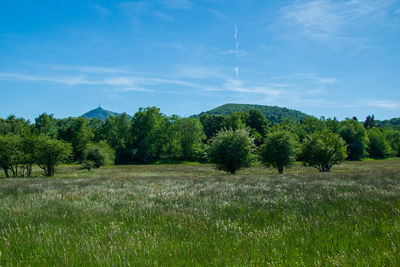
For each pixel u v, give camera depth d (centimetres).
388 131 11856
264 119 9675
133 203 904
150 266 349
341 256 352
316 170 3675
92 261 375
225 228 532
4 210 765
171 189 1370
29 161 3034
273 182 1608
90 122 9969
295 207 748
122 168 5328
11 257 390
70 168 4994
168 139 8881
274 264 339
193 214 704
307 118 11375
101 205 855
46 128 8575
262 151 3056
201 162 8606
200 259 378
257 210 736
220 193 1119
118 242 449
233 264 349
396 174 2034
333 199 862
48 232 532
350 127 9000
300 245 425
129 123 9112
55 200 974
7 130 8350
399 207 676
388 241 413
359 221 554
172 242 461
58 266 362
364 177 1841
